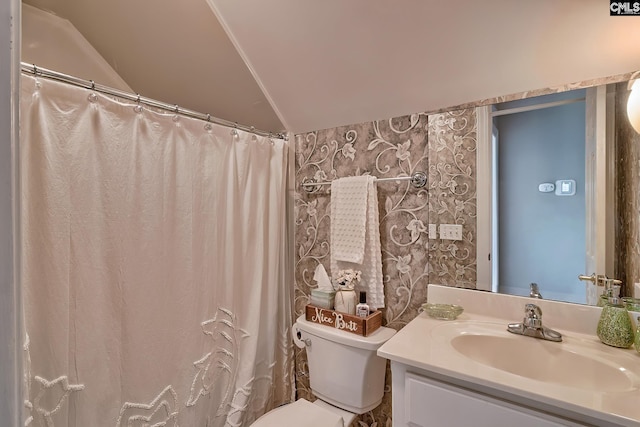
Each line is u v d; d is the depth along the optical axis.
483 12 1.00
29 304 0.93
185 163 1.29
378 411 1.51
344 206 1.53
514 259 1.22
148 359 1.18
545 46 1.03
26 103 0.92
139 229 1.15
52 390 0.97
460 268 1.33
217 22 1.30
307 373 1.81
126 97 1.13
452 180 1.34
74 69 1.47
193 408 1.31
